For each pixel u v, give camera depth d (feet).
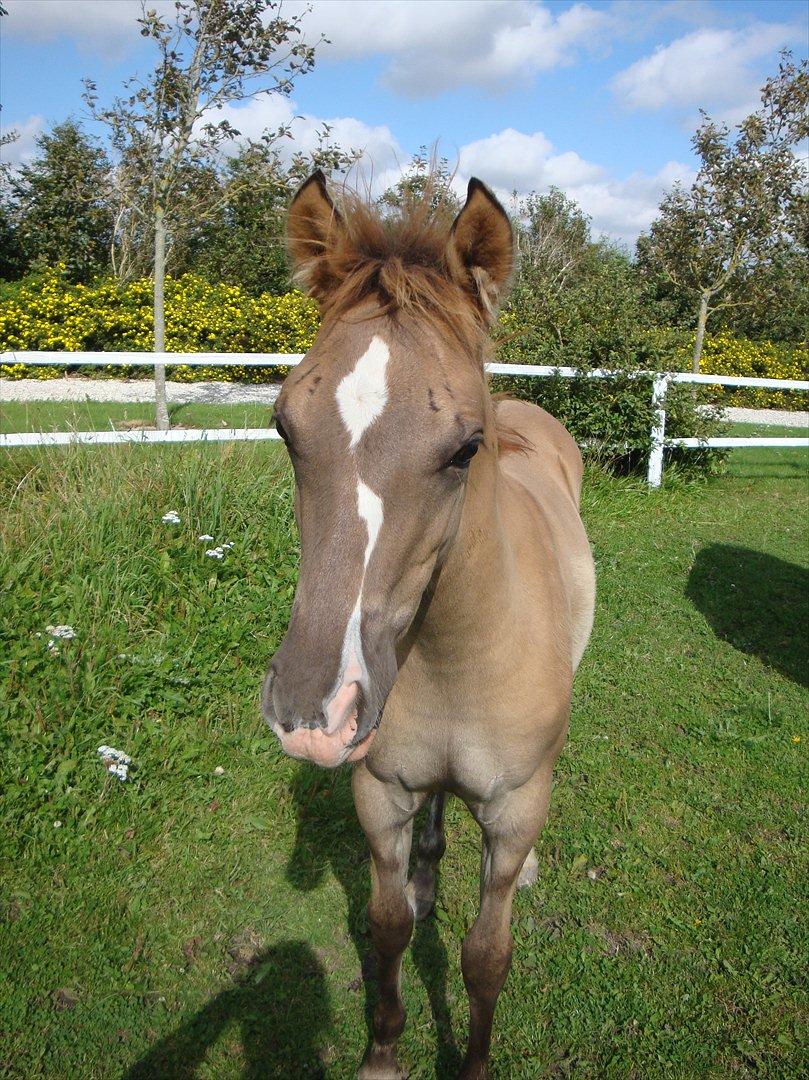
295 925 8.57
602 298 24.80
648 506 23.82
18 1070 6.95
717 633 15.76
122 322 49.24
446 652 5.52
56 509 13.91
